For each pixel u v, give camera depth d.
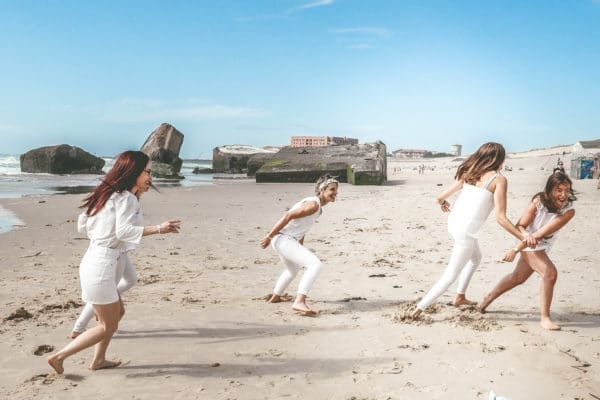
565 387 3.71
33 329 4.93
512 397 3.55
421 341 4.67
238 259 8.78
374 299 6.18
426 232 11.75
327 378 3.88
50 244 10.08
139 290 6.54
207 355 4.33
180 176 47.44
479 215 4.99
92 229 3.78
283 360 4.23
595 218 13.89
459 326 5.10
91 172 52.81
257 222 13.87
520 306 5.84
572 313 5.56
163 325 5.12
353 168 32.69
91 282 3.71
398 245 10.02
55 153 50.56
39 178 42.06
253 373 3.97
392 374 3.95
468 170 5.11
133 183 3.85
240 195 23.97
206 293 6.42
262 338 4.76
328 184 5.57
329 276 7.44
